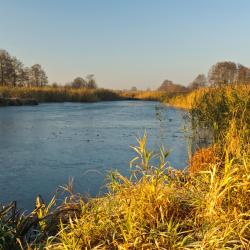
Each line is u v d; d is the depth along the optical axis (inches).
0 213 166.1
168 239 133.6
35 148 472.7
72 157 413.1
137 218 147.0
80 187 291.4
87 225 147.2
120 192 168.6
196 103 479.2
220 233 133.3
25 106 1503.4
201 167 247.0
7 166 369.7
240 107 328.8
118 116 994.1
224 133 287.1
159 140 518.3
